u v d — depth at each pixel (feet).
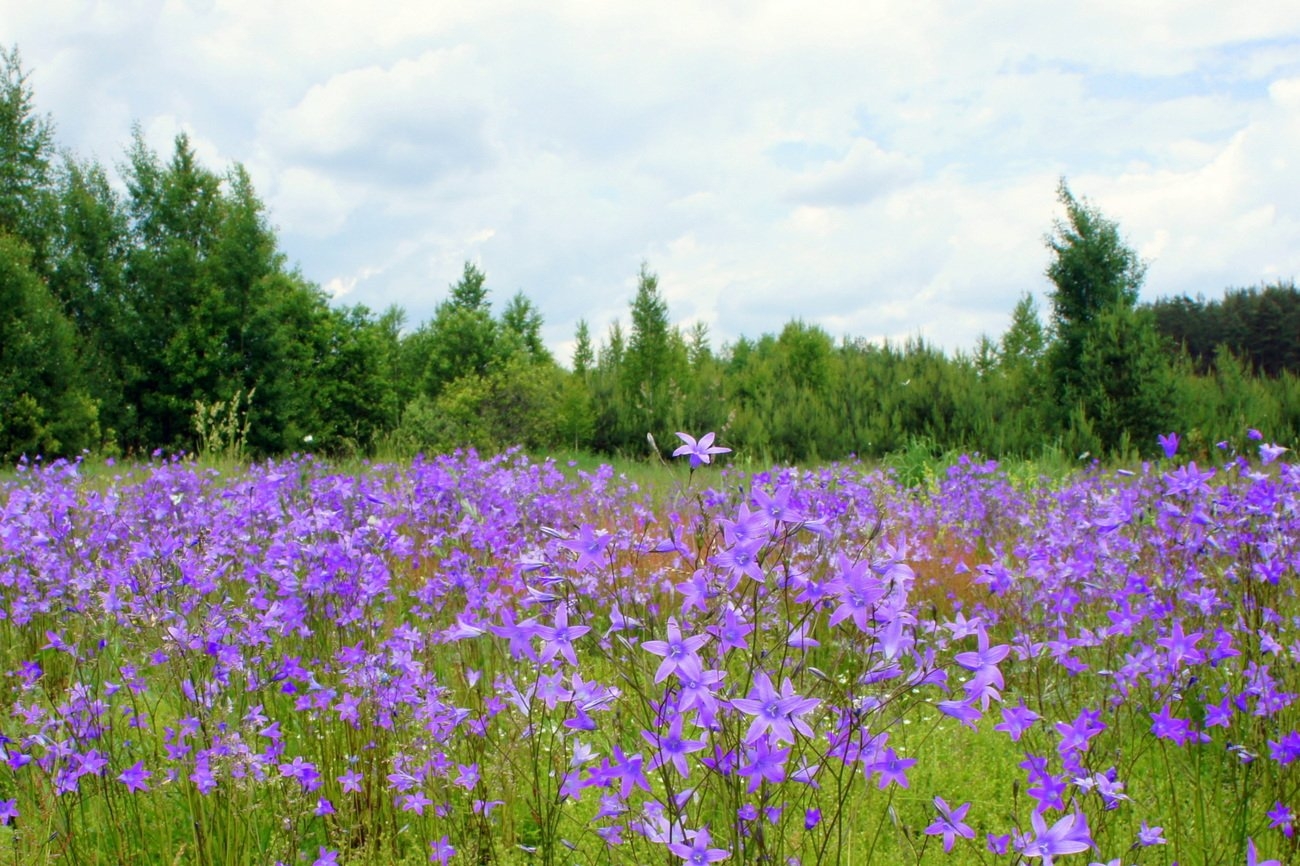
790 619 8.65
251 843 10.99
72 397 75.10
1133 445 63.82
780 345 109.09
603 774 7.93
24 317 74.02
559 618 8.11
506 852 10.27
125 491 24.26
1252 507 13.98
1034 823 7.44
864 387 78.02
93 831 11.43
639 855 9.16
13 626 16.55
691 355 122.72
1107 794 8.61
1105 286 68.74
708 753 8.47
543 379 74.95
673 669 6.95
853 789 10.19
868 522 16.12
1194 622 14.62
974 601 20.42
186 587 11.66
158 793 11.05
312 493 18.49
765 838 8.10
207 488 26.11
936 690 13.92
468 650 15.05
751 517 7.45
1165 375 64.85
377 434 65.10
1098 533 16.51
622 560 16.94
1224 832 10.59
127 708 13.12
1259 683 11.74
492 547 16.99
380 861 10.85
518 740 11.16
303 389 107.55
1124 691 11.96
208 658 11.42
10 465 66.69
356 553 13.52
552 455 66.80
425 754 10.73
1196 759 11.91
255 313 99.25
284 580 13.46
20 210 99.14
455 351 128.98
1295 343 153.58
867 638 7.88
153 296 99.14
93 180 107.45
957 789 12.10
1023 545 19.42
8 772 12.05
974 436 67.67
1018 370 74.84
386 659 11.78
